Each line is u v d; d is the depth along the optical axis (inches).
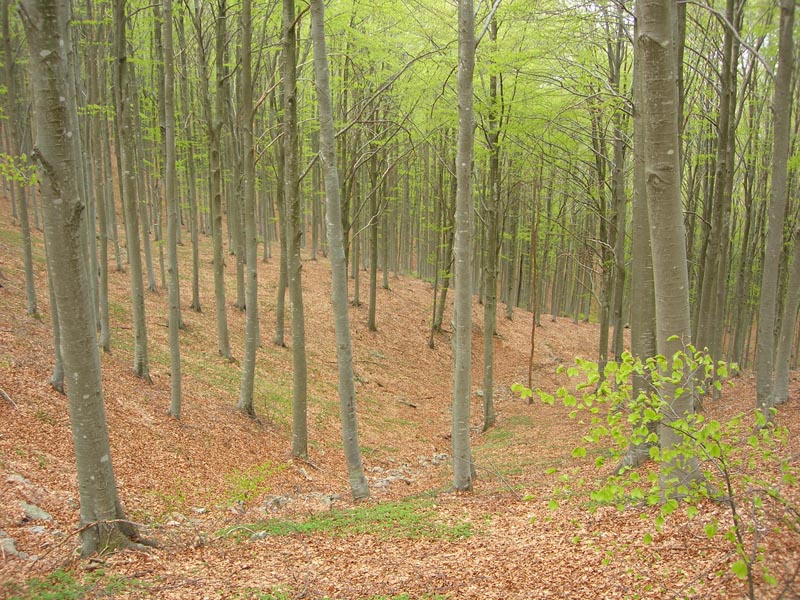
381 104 638.5
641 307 337.4
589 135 564.1
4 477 291.3
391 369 871.1
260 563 257.4
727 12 445.7
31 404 383.6
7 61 492.7
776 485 208.5
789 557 168.6
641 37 212.5
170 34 477.4
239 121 753.6
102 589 209.5
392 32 619.5
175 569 239.1
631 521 256.1
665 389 226.7
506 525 297.9
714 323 642.8
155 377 545.3
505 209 843.4
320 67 346.0
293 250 461.1
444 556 260.2
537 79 530.9
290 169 438.6
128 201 490.6
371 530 305.1
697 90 553.9
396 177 1131.3
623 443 156.8
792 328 486.0
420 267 1556.3
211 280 971.9
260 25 691.4
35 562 227.8
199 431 469.1
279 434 539.2
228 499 373.4
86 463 232.8
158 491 354.0
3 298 575.8
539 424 668.1
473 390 887.1
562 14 455.5
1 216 986.7
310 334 867.4
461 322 366.6
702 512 235.3
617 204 652.7
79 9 566.3
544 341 1226.6
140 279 510.6
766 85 572.7
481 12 550.0
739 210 1071.0
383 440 610.5
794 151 594.6
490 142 604.1
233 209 928.3
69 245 211.3
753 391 636.1
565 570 223.0
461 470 382.0
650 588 191.0
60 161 203.8
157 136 732.0
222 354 664.4
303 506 379.9
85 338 222.5
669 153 217.6
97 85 610.5
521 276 1508.4
